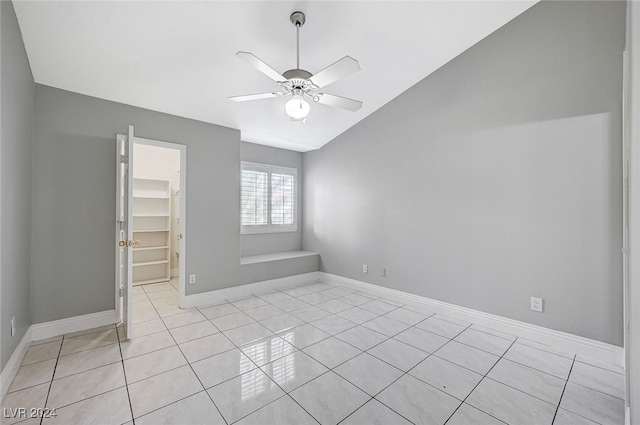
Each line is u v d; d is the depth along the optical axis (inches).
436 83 131.8
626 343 65.0
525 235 106.2
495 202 113.7
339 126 170.6
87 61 99.4
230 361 89.8
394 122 149.3
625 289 67.5
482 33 113.7
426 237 136.4
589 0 93.0
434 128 133.0
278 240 199.9
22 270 92.4
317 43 105.3
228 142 154.6
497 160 113.0
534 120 103.9
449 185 127.8
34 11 80.4
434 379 81.0
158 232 194.5
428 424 64.2
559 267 98.9
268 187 193.8
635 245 40.5
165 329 113.6
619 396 74.0
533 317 104.5
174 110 133.1
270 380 80.1
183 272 138.5
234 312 133.0
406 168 144.4
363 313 131.9
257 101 134.9
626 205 68.1
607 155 90.0
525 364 88.9
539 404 70.9
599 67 91.4
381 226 156.5
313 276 192.5
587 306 93.6
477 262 119.0
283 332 111.4
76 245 111.9
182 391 75.0
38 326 103.8
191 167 141.5
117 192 118.1
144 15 85.7
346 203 176.4
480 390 76.2
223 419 65.3
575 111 95.7
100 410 67.7
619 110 88.0
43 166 105.3
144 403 70.3
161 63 104.5
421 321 122.5
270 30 96.7
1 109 70.2
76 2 79.5
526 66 105.6
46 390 74.9
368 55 117.2
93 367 85.8
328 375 82.7
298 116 90.8
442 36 112.4
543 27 101.7
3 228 73.5
